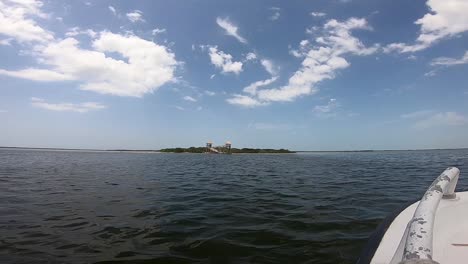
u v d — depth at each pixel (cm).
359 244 552
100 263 470
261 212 810
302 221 712
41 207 873
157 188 1294
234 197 1057
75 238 589
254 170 2417
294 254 508
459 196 367
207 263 471
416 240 165
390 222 316
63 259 484
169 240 580
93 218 748
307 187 1307
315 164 3331
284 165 3162
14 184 1394
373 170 2286
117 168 2538
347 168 2570
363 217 741
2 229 647
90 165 2911
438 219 306
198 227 668
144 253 513
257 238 590
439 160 3650
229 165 3180
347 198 1009
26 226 671
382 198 1003
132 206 895
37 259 483
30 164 2953
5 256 494
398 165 2875
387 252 248
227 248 536
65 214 788
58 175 1853
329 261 481
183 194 1128
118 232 631
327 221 708
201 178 1753
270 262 477
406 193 1108
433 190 243
